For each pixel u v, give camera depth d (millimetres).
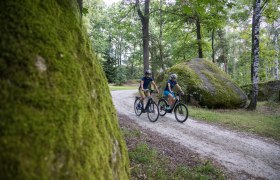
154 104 8531
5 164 1025
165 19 18906
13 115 1137
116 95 18828
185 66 14648
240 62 21656
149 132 6973
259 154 5398
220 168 4527
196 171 4285
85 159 1397
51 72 1415
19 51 1312
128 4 15117
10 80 1220
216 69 15422
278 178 4203
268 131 7293
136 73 51469
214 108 12828
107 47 40938
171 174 4062
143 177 3814
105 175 1596
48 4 1624
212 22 12148
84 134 1472
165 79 15227
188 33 20969
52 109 1300
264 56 21547
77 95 1534
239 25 22234
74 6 2008
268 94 16031
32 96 1246
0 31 1312
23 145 1104
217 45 27641
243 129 7734
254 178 4176
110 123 2037
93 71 2000
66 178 1228
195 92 12938
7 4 1393
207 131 7375
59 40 1588
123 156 2158
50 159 1181
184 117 8469
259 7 11828
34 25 1441
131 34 18000
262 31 22672
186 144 6016
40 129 1193
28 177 1062
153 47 22156
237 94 13562
